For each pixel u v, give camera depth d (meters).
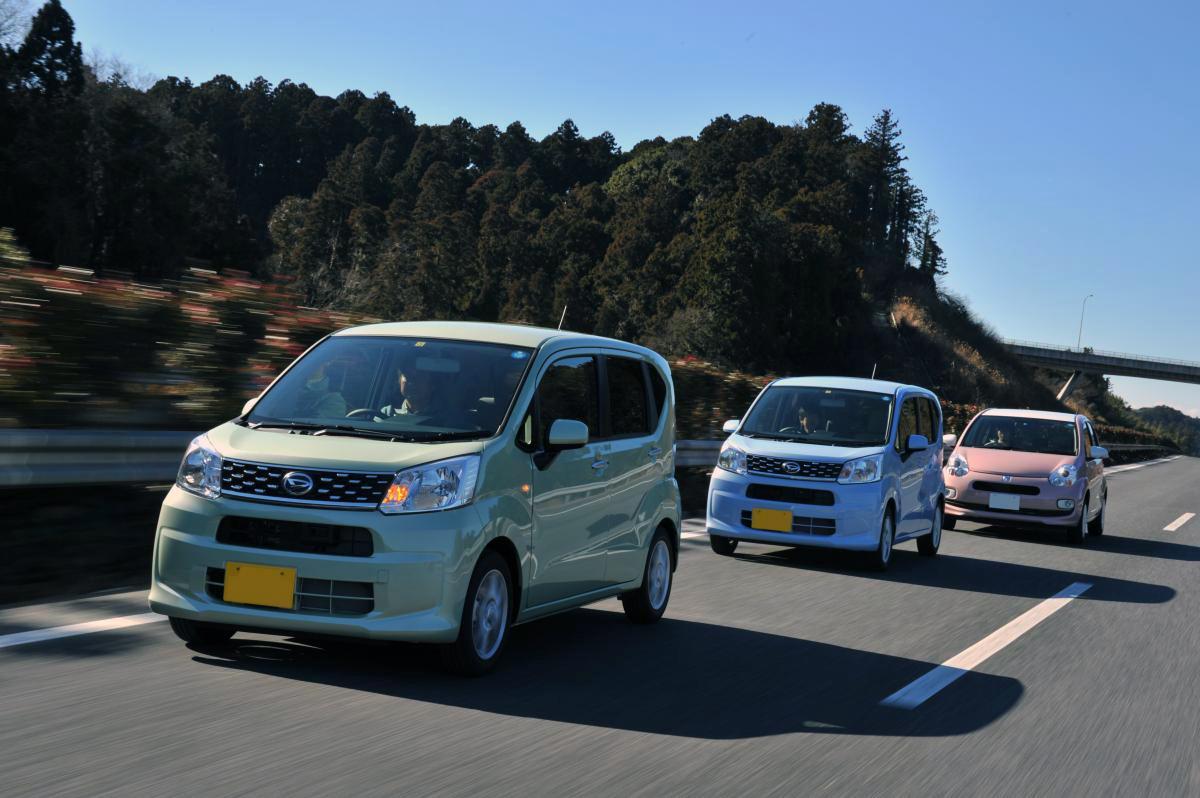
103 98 64.19
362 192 167.25
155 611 5.58
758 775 4.53
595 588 6.88
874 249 165.75
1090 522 16.50
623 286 121.31
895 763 4.84
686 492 16.70
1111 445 47.28
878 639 7.70
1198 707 6.29
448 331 6.67
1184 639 8.41
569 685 5.79
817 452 11.30
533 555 6.09
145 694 5.03
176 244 64.81
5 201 57.53
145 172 63.66
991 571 11.89
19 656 5.53
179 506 5.55
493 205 151.62
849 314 128.38
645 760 4.62
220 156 177.75
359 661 5.90
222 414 9.52
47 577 7.57
